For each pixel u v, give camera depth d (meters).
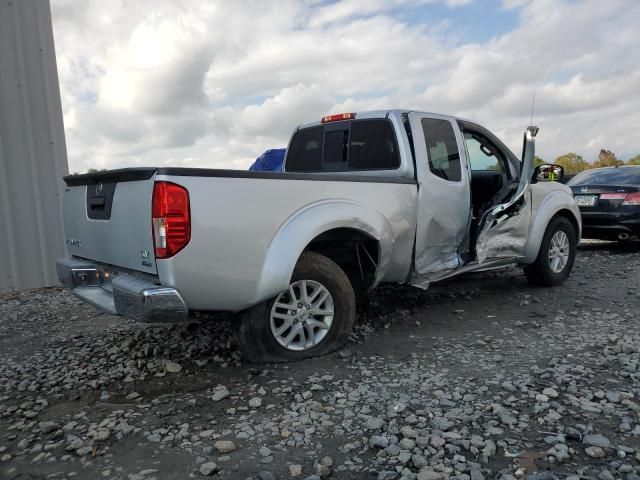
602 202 8.52
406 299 5.59
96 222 3.77
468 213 4.94
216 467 2.38
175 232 3.06
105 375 3.65
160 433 2.75
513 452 2.47
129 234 3.36
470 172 5.01
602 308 5.06
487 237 4.96
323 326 3.85
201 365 3.76
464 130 5.23
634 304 5.18
